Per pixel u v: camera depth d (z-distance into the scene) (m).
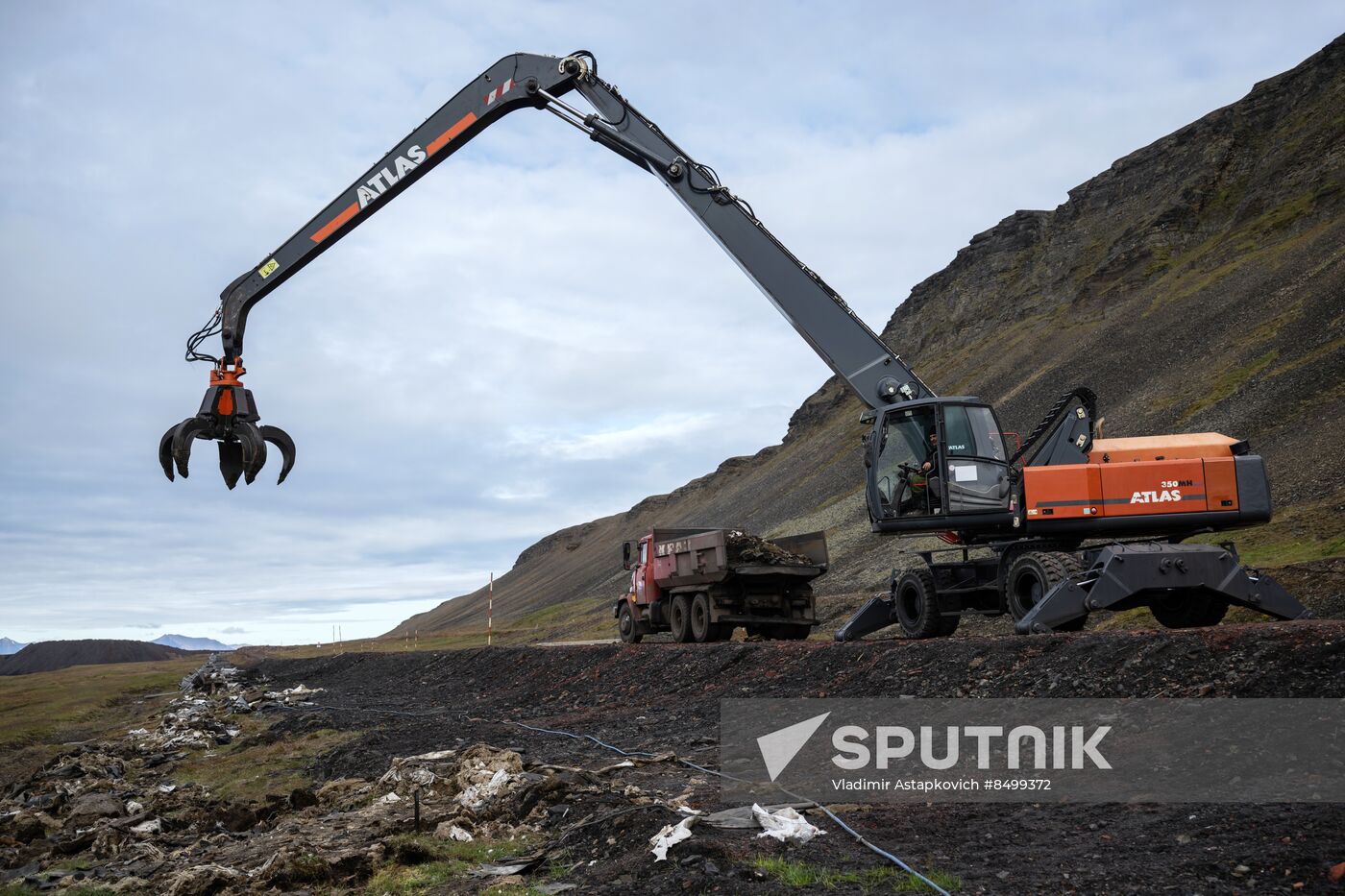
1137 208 140.75
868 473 17.36
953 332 155.88
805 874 6.16
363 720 19.78
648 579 26.11
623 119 18.58
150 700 40.78
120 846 11.00
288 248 19.66
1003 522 15.57
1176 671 9.44
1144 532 14.65
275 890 7.79
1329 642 8.72
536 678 22.67
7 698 46.91
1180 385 71.81
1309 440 41.41
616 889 6.50
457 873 7.72
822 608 37.97
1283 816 6.18
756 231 17.89
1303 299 71.62
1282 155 118.44
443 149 19.50
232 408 18.52
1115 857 6.00
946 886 5.76
